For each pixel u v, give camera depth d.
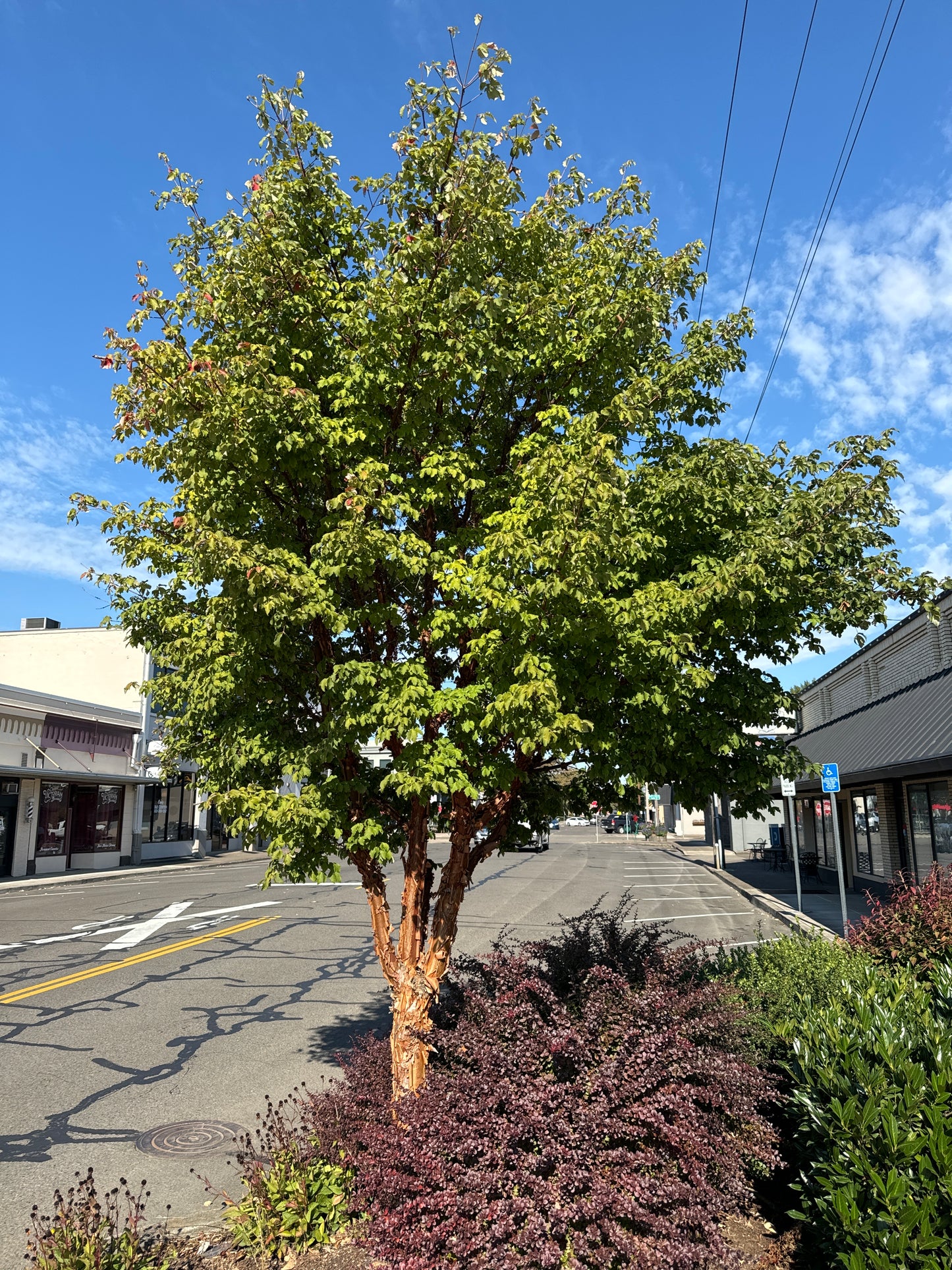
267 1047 8.64
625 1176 3.81
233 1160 6.01
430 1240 3.66
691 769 5.67
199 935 15.41
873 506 5.32
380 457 5.27
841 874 12.01
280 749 5.01
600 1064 4.25
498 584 4.37
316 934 15.38
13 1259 4.61
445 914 5.41
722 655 5.66
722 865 31.55
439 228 5.40
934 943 7.22
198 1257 4.61
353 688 4.51
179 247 5.59
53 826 31.38
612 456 4.23
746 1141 4.58
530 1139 3.96
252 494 5.08
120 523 5.47
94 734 33.47
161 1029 9.31
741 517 5.61
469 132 5.23
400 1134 4.19
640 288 5.54
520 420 5.86
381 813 5.69
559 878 27.45
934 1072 4.11
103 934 15.59
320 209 5.56
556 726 4.20
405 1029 5.18
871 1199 3.62
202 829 39.81
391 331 5.07
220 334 5.27
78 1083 7.60
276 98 5.31
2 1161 5.98
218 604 4.80
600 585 4.62
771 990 6.46
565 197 6.09
